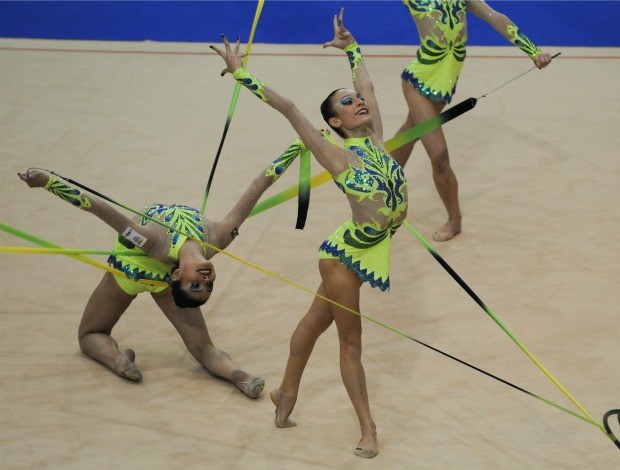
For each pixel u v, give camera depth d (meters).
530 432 10.38
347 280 9.88
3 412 10.61
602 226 14.91
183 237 10.48
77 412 10.66
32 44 22.69
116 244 11.09
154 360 11.80
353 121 9.81
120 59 21.88
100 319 11.57
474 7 13.91
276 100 9.51
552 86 20.33
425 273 13.77
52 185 9.77
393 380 11.35
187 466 9.75
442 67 13.99
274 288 13.44
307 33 23.20
